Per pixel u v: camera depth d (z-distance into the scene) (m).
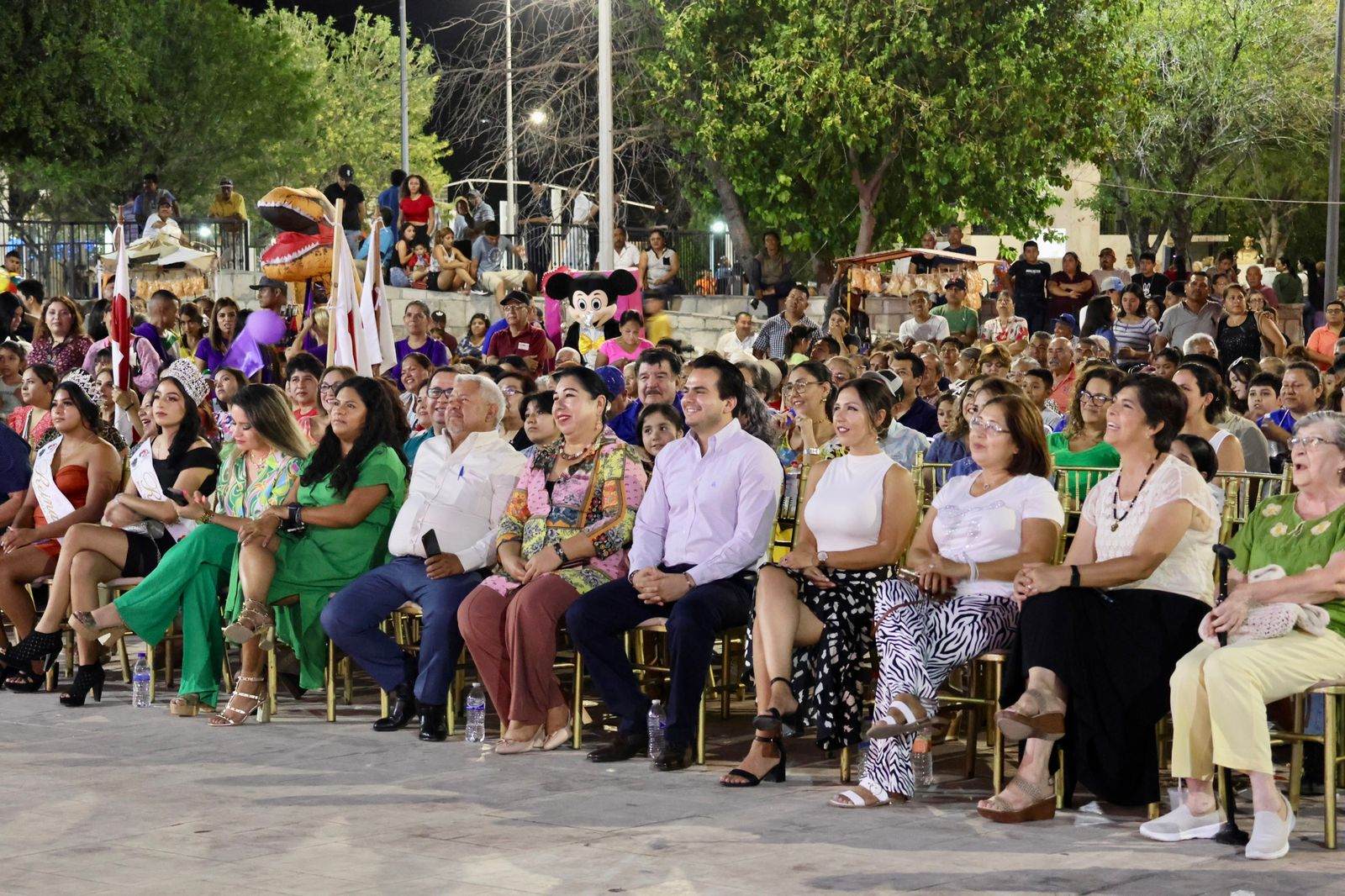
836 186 24.38
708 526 7.16
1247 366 10.84
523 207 26.89
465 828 5.88
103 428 9.38
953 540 6.57
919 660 6.31
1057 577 6.02
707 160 25.42
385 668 7.80
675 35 23.77
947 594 6.45
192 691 8.10
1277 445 10.05
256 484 8.42
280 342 15.66
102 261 16.22
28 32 26.84
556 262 23.50
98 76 27.02
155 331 14.37
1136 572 6.03
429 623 7.54
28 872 5.37
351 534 8.12
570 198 25.52
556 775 6.78
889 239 24.92
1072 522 7.51
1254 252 36.62
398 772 6.85
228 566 8.21
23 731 7.73
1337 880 5.16
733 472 7.15
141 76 27.69
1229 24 32.84
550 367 14.48
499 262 23.17
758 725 6.50
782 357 15.09
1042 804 5.96
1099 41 24.14
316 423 9.53
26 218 29.88
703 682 6.92
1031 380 9.62
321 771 6.86
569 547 7.36
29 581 8.97
